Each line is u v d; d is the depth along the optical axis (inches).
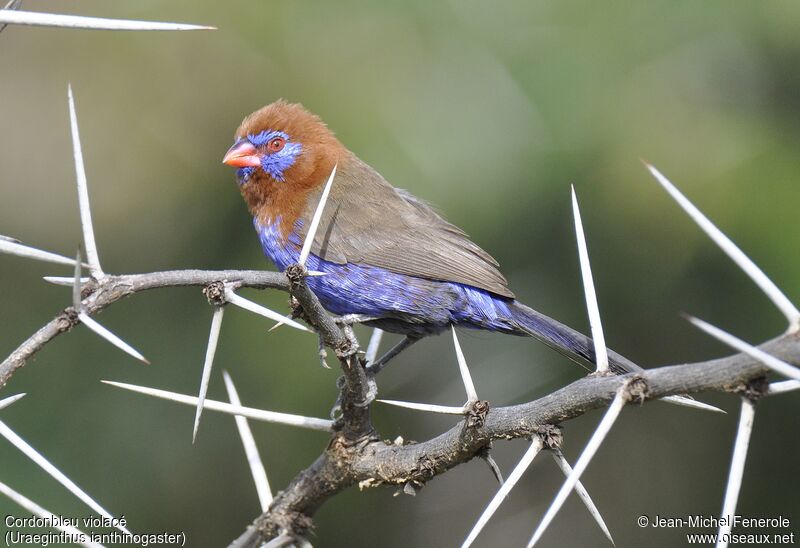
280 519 248.8
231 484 470.6
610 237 443.8
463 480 519.5
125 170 490.6
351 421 243.3
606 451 505.0
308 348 450.0
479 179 437.7
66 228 498.3
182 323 478.6
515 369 499.2
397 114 447.2
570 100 438.6
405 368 506.6
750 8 440.5
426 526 510.0
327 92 456.4
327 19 471.5
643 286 446.6
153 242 489.4
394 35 463.2
